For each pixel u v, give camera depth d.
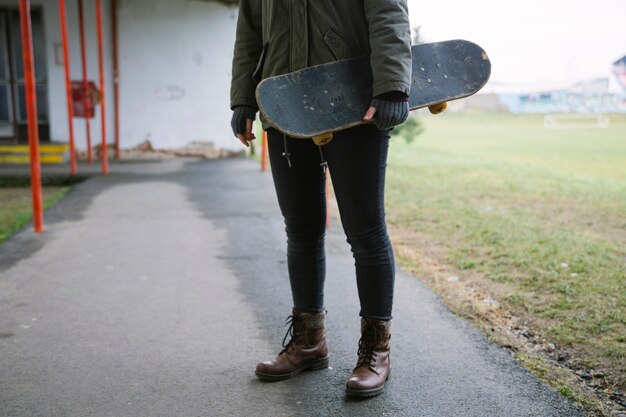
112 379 2.46
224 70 11.30
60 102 10.86
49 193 7.62
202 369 2.54
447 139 16.89
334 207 6.53
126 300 3.46
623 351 2.71
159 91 11.16
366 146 2.11
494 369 2.50
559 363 2.66
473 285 3.81
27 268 4.12
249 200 6.71
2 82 10.86
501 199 7.01
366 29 2.12
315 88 2.04
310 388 2.34
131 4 10.87
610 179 9.05
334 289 3.61
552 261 4.25
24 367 2.58
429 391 2.30
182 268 4.12
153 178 8.48
